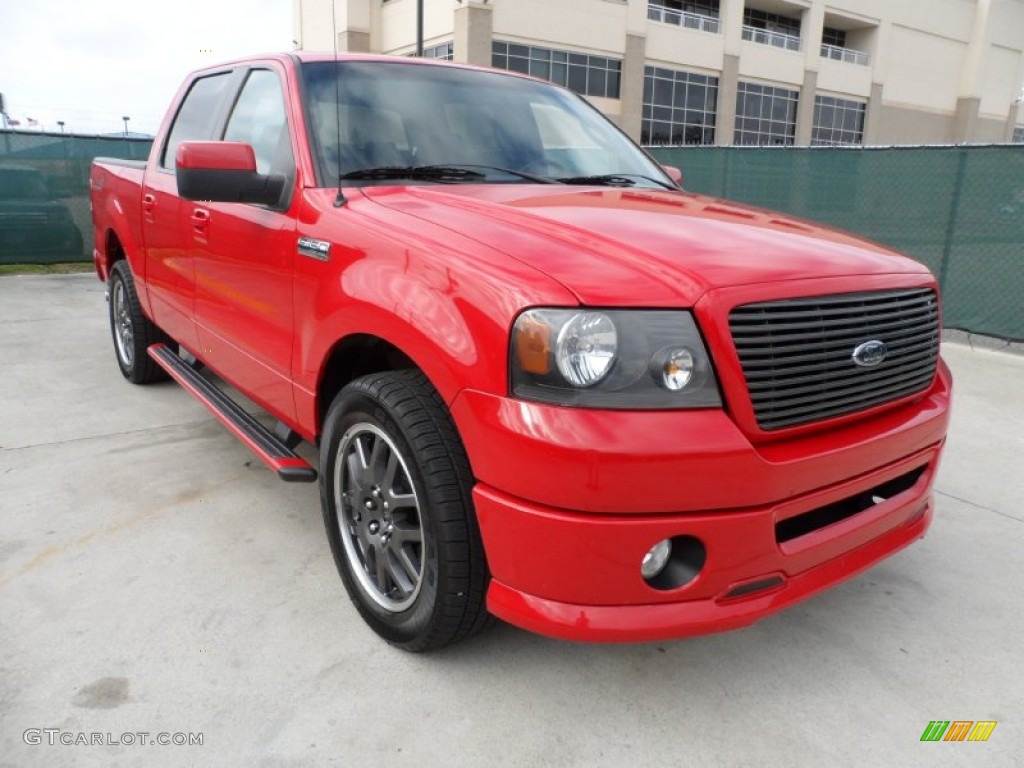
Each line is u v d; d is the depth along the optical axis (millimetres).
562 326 1725
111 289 5016
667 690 2193
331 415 2375
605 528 1733
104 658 2234
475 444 1850
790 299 1891
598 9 32969
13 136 10344
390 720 2033
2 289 8672
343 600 2570
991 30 49156
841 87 43688
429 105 3059
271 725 2000
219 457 3744
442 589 2025
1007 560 2963
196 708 2049
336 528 2471
